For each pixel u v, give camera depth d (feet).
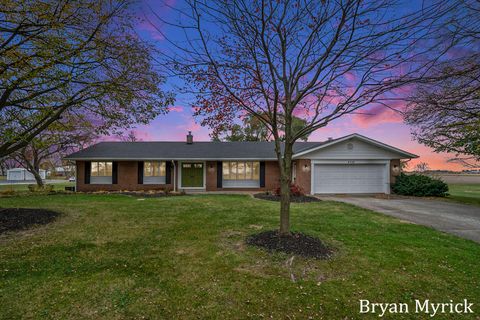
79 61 22.02
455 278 11.07
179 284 10.36
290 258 12.92
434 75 11.63
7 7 17.29
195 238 16.78
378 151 46.96
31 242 15.84
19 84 20.57
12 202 32.32
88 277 10.94
